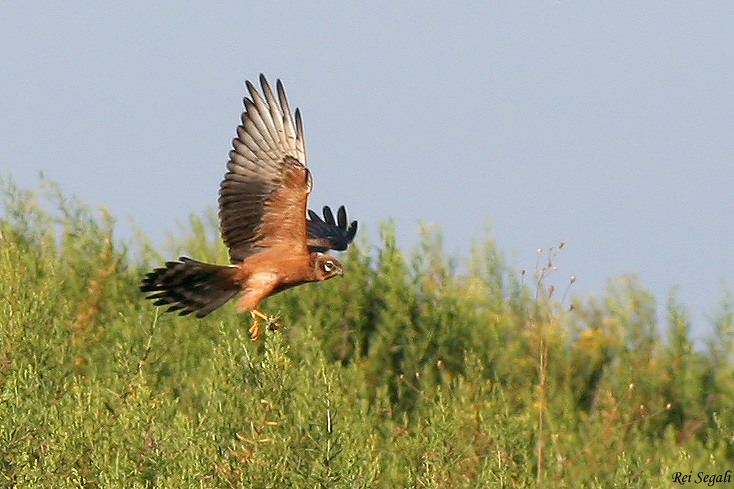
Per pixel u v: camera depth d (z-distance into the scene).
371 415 22.62
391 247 27.61
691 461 23.25
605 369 26.83
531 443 22.27
